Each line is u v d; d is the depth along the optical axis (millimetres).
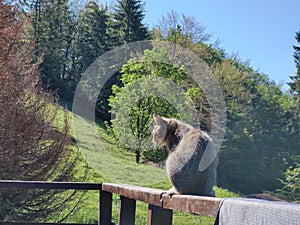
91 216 8180
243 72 16500
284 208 1350
